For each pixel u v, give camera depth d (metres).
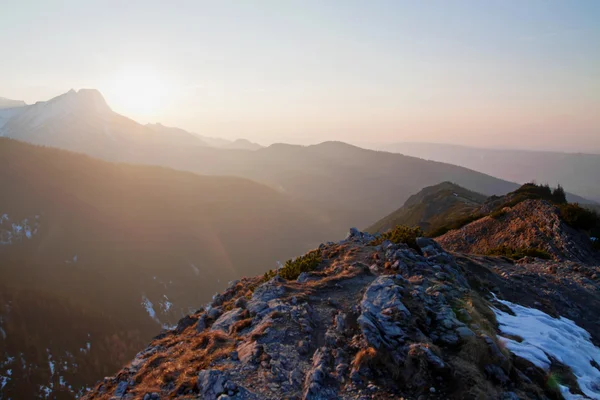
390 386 8.56
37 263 143.62
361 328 10.49
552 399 8.66
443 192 121.38
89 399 12.30
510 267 23.42
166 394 9.57
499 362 9.08
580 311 16.69
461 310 11.60
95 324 120.00
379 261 17.56
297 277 17.73
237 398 8.23
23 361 95.75
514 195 60.94
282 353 10.13
